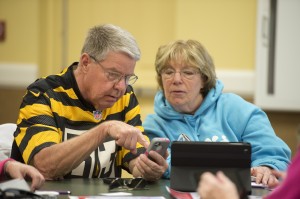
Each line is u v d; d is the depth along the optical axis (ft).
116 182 8.73
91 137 9.33
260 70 19.43
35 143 9.61
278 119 19.89
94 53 9.91
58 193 8.08
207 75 11.69
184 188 8.51
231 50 19.94
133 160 10.63
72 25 21.31
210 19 19.94
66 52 21.34
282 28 19.24
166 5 20.77
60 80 10.37
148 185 9.24
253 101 19.94
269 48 19.31
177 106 11.76
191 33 20.01
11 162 8.73
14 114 21.63
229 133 11.64
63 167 9.40
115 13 21.15
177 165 8.57
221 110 11.92
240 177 8.41
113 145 10.60
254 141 11.48
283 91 19.38
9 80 21.57
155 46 20.88
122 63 9.79
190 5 19.97
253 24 19.80
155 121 12.12
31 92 10.21
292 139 19.83
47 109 10.05
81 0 21.26
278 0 19.17
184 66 11.41
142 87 20.85
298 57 19.24
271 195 6.11
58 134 10.01
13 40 21.50
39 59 21.34
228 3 19.86
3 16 21.49
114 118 10.91
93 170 10.24
